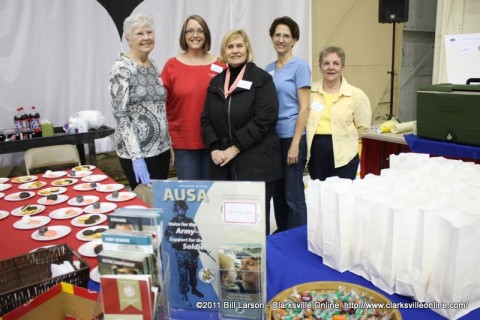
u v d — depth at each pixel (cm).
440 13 377
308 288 92
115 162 395
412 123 284
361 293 89
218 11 411
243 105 220
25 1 333
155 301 79
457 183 116
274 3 434
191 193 86
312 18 464
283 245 126
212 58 264
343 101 250
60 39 351
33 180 233
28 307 83
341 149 252
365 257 102
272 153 232
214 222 86
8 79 336
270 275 108
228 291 87
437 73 389
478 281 88
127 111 229
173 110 262
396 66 553
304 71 249
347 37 499
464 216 88
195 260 89
